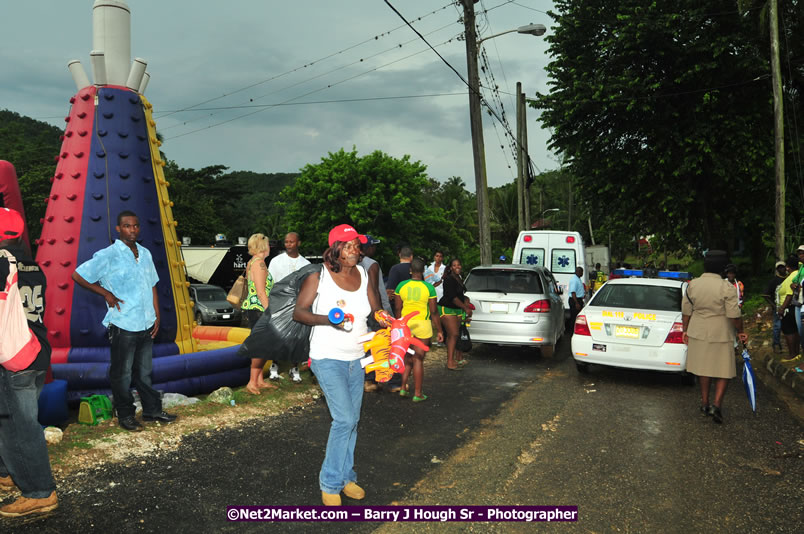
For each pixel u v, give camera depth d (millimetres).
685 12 19859
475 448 5059
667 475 4465
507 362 9633
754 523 3650
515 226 54688
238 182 76312
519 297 9758
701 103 19891
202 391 6613
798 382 7742
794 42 19734
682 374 7750
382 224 37125
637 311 8086
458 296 8711
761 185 19969
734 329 6129
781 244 15352
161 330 6547
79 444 4594
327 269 3695
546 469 4562
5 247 3602
